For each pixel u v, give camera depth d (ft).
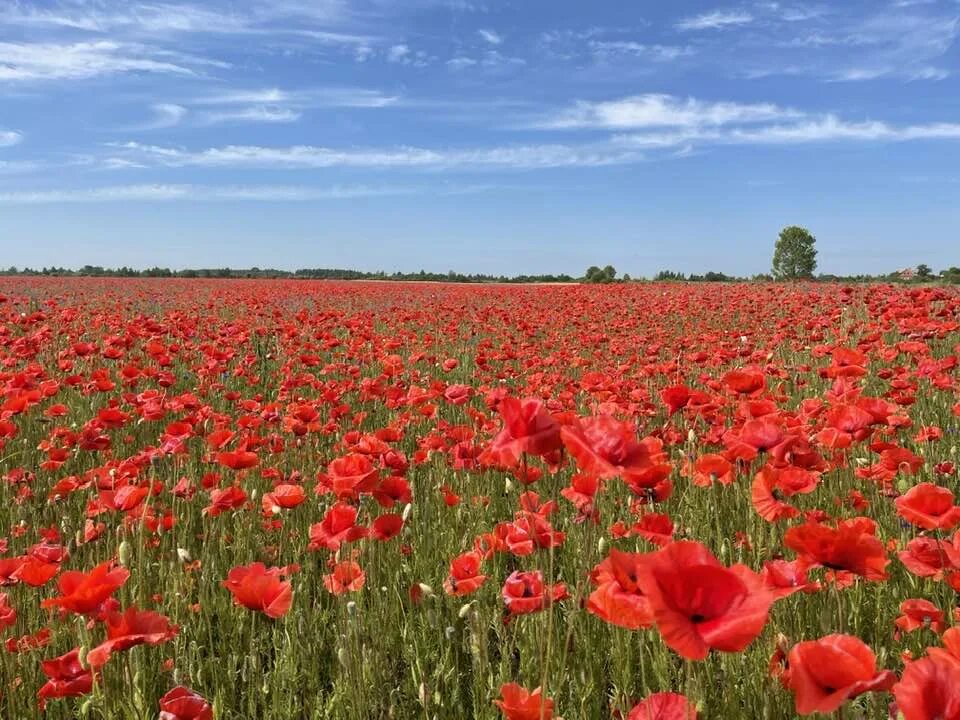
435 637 13.94
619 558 7.27
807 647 5.73
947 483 18.60
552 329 54.34
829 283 114.42
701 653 5.38
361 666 11.62
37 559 11.90
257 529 18.71
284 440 23.31
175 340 45.68
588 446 8.05
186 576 14.99
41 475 22.21
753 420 12.59
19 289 123.13
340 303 91.35
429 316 63.10
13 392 24.53
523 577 9.84
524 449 8.31
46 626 13.34
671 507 18.10
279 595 10.11
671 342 46.44
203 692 12.04
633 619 7.19
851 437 15.10
